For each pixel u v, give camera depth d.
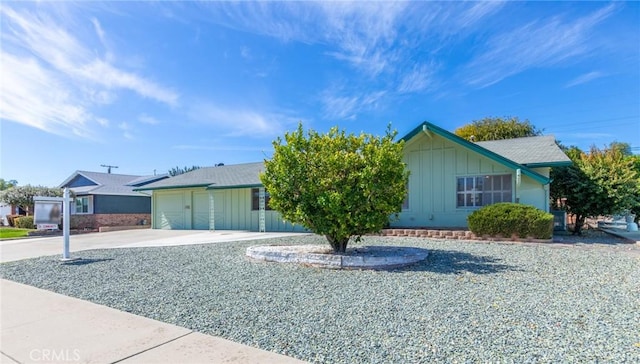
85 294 5.81
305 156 8.23
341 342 3.64
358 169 8.11
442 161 13.97
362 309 4.68
